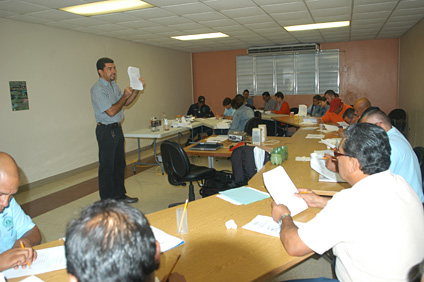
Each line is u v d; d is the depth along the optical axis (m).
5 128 4.62
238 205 1.91
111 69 3.69
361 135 1.27
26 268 1.33
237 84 10.05
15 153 4.77
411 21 6.14
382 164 1.25
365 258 1.18
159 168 5.95
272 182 1.81
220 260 1.34
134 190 4.69
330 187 2.18
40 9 4.29
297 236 1.30
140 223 0.63
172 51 9.26
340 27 6.61
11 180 1.35
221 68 10.13
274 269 1.27
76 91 5.86
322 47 9.05
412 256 1.17
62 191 4.81
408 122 7.33
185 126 6.26
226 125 6.19
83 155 6.01
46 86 5.26
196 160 6.39
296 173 2.52
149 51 8.17
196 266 1.30
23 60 4.88
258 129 3.84
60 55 5.52
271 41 8.37
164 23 5.62
